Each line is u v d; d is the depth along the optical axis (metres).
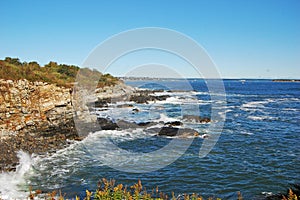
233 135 23.92
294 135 24.27
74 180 13.48
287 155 18.11
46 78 30.23
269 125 29.14
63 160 16.45
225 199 11.71
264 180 13.74
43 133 22.56
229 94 79.69
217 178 14.02
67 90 30.70
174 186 13.02
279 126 28.61
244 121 31.59
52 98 28.41
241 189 12.72
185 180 13.72
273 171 15.02
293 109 43.78
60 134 22.42
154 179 13.80
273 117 34.94
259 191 12.48
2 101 22.73
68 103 29.92
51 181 13.30
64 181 13.34
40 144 19.55
